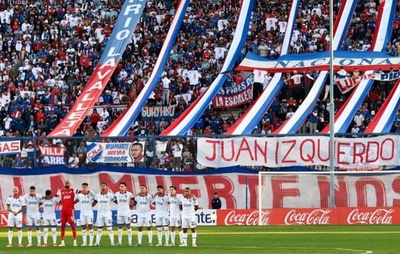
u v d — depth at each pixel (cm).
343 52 7238
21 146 6394
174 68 8119
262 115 6925
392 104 6994
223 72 7431
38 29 8750
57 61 8350
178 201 4825
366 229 5847
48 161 6506
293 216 6269
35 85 8038
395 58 7088
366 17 8381
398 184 6450
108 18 8838
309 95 7162
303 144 6519
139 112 6925
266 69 7200
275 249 4466
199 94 7812
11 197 4869
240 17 7844
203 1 8862
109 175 6334
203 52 8288
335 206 6444
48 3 9006
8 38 8675
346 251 4344
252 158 6519
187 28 8600
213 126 7362
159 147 6550
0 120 7694
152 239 5347
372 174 6462
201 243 4912
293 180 6425
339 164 6556
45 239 4925
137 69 8138
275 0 8750
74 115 6862
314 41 8200
